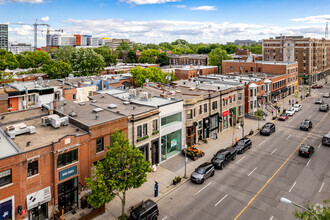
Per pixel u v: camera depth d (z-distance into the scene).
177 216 25.61
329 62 144.62
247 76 79.25
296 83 99.00
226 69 101.00
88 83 62.50
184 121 41.47
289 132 52.56
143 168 24.88
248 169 35.97
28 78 76.75
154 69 76.44
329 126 56.28
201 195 29.44
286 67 87.56
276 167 36.53
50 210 24.84
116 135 25.30
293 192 29.89
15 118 31.62
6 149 23.14
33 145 24.12
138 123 33.16
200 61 145.00
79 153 26.48
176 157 39.66
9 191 21.92
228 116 53.03
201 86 56.16
